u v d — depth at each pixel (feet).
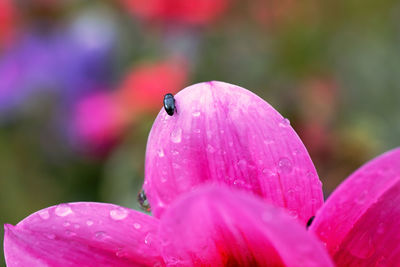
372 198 0.48
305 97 0.94
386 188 0.48
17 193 1.13
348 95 1.20
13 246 0.49
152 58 1.31
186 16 1.28
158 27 1.31
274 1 1.33
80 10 1.39
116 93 1.14
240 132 0.50
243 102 0.51
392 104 1.23
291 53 1.28
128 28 1.35
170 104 0.51
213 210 0.45
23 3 1.31
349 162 0.84
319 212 0.48
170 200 0.50
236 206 0.43
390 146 1.08
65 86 1.24
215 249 0.48
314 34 1.30
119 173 1.02
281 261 0.47
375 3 1.36
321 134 0.85
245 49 1.31
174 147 0.51
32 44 1.28
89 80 1.27
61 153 1.17
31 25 1.31
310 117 0.88
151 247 0.50
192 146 0.50
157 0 1.26
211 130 0.51
